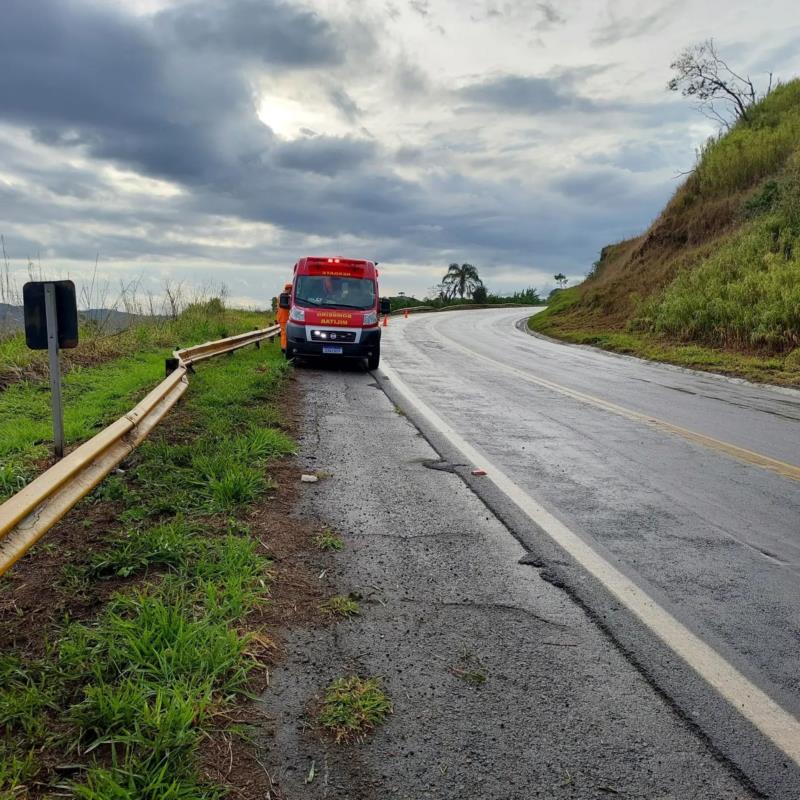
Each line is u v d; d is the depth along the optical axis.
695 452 7.42
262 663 2.84
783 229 23.06
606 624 3.34
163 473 5.36
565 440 7.80
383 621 3.28
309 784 2.17
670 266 28.47
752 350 19.02
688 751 2.40
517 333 32.06
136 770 2.13
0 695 2.47
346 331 14.09
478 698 2.67
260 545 4.12
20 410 7.96
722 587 3.84
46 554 3.83
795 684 2.87
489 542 4.41
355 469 6.12
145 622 2.93
